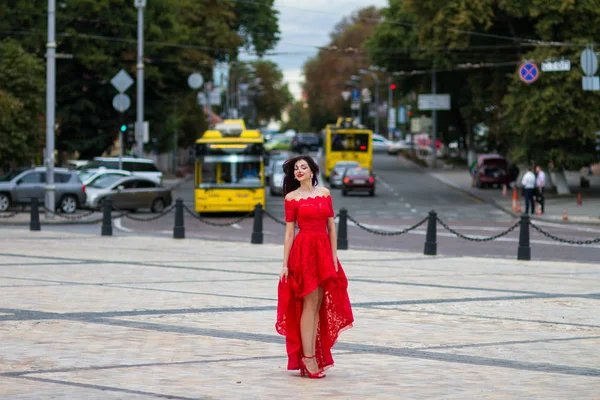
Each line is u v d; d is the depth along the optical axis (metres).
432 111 86.31
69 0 59.88
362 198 56.53
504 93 59.81
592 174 74.88
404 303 15.16
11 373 9.28
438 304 15.09
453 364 10.08
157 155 80.06
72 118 62.34
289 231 9.43
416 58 77.44
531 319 13.59
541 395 8.55
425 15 58.59
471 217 44.12
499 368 9.87
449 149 102.62
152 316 13.27
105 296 15.47
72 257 22.86
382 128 152.75
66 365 9.70
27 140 48.22
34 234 31.30
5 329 12.01
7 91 47.72
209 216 44.25
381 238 32.38
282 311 9.37
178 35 64.94
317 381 9.11
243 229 36.28
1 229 33.72
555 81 50.56
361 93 141.38
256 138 44.44
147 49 62.81
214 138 43.91
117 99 50.16
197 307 14.23
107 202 30.98
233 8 96.81
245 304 14.60
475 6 54.50
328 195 9.50
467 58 60.84
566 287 17.97
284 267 9.43
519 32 57.56
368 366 9.93
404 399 8.34
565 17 52.50
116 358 10.12
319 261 9.30
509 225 39.47
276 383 8.98
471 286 17.84
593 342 11.65
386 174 80.75
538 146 53.47
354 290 16.89
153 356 10.27
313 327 9.30
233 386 8.80
